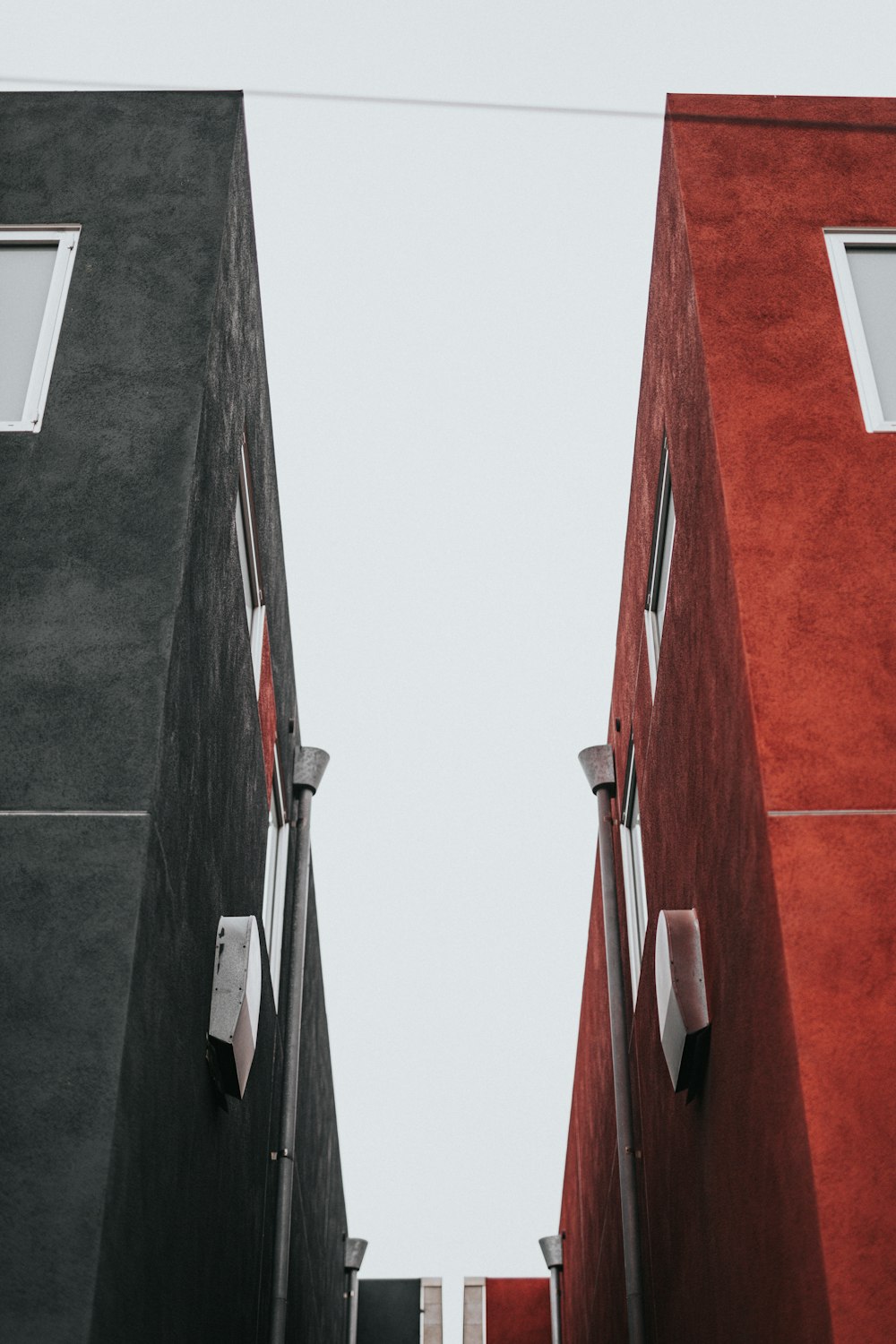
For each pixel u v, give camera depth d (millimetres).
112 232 6031
